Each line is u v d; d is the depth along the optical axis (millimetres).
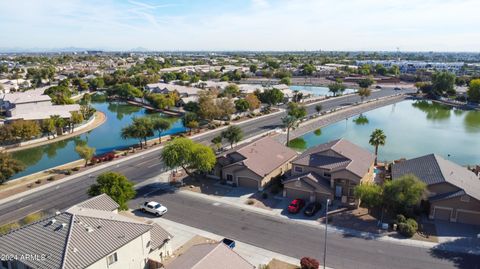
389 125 108188
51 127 90812
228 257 29578
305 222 44156
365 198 43969
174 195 53125
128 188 44656
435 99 157750
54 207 50219
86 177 62062
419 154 78250
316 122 105750
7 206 50656
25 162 74875
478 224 42500
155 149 79188
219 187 55844
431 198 44500
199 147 56469
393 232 41312
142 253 33125
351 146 58125
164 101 128500
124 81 184750
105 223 32031
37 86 188750
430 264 35094
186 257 29922
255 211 47375
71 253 27688
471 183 46562
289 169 62844
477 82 141750
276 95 126750
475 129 103562
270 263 35625
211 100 108500
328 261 35750
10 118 94625
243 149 59000
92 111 115062
